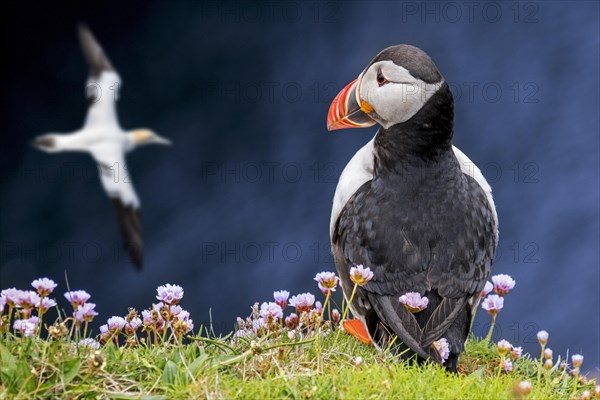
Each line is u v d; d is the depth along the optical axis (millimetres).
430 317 6605
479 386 6023
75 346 6059
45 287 6074
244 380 5836
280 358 6074
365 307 7039
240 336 6598
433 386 5969
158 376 5863
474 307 7141
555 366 6941
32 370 5539
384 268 6906
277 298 6898
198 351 6352
